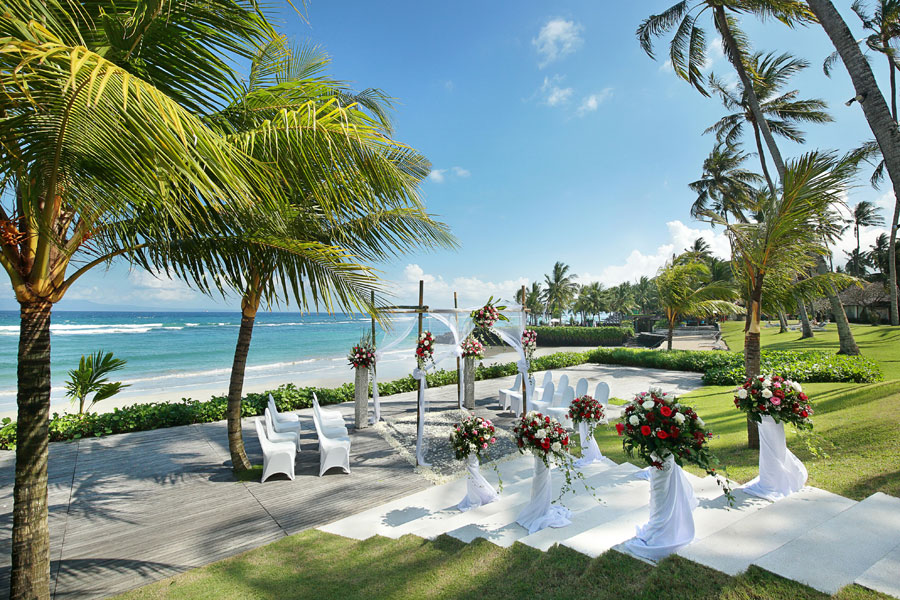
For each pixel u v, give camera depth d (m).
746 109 17.36
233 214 3.25
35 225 2.49
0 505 4.76
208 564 3.58
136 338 34.56
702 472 4.41
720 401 8.74
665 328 49.53
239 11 2.57
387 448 7.08
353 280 3.69
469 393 9.97
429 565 3.03
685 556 2.46
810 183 4.57
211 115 3.07
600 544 2.97
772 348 18.36
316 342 36.78
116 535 4.12
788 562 2.29
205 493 5.16
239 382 5.83
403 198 2.99
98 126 1.74
